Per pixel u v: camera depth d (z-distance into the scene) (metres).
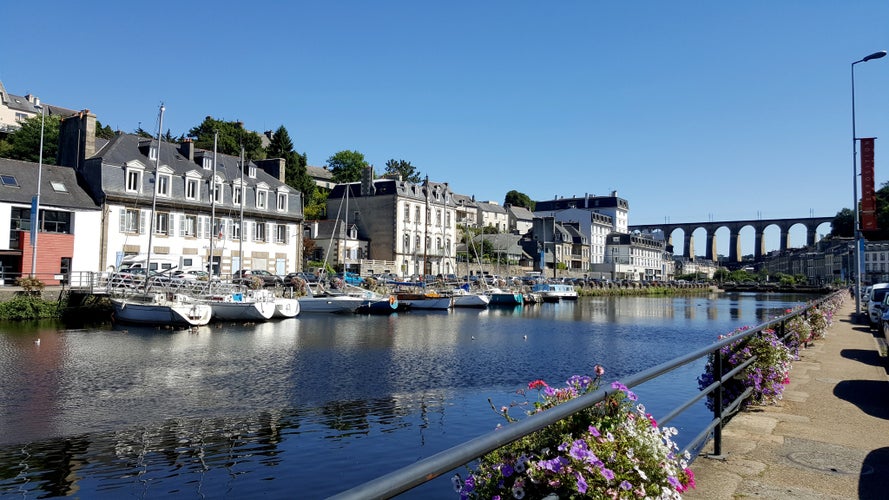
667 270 163.38
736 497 5.04
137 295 35.69
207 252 52.09
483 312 53.44
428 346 27.75
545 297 73.44
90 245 44.00
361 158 110.25
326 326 35.97
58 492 9.92
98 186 45.03
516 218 132.88
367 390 17.62
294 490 10.07
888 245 120.94
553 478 3.37
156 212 48.56
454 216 90.88
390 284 60.53
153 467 11.08
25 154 65.75
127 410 14.98
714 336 35.59
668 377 19.80
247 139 90.62
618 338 33.69
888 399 9.06
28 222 41.19
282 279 51.88
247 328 33.72
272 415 14.67
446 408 15.55
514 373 20.94
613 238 140.62
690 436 11.88
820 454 6.28
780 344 9.10
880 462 6.01
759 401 8.63
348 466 11.19
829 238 165.00
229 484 10.30
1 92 117.19
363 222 82.44
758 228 183.62
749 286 125.38
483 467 3.81
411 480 2.11
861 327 23.09
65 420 14.04
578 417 3.86
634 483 3.51
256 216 56.66
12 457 11.49
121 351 24.06
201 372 19.97
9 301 33.16
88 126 46.72
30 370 19.75
